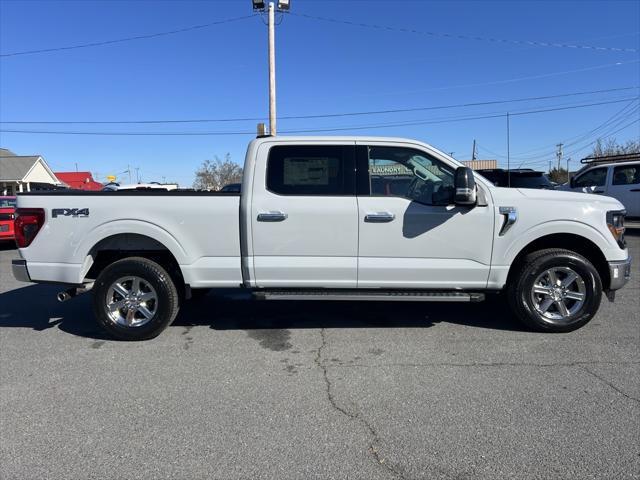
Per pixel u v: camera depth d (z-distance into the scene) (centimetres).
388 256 496
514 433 318
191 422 339
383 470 281
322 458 294
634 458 288
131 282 515
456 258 498
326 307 633
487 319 569
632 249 1105
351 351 472
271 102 2130
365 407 357
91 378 416
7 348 494
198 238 502
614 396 368
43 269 513
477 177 504
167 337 522
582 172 1466
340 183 499
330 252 495
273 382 403
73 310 643
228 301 669
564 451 296
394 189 501
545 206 495
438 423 332
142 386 398
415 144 502
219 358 459
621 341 486
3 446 312
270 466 287
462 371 419
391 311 609
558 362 435
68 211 506
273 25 2084
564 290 507
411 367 429
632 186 1316
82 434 325
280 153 502
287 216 491
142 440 316
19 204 516
